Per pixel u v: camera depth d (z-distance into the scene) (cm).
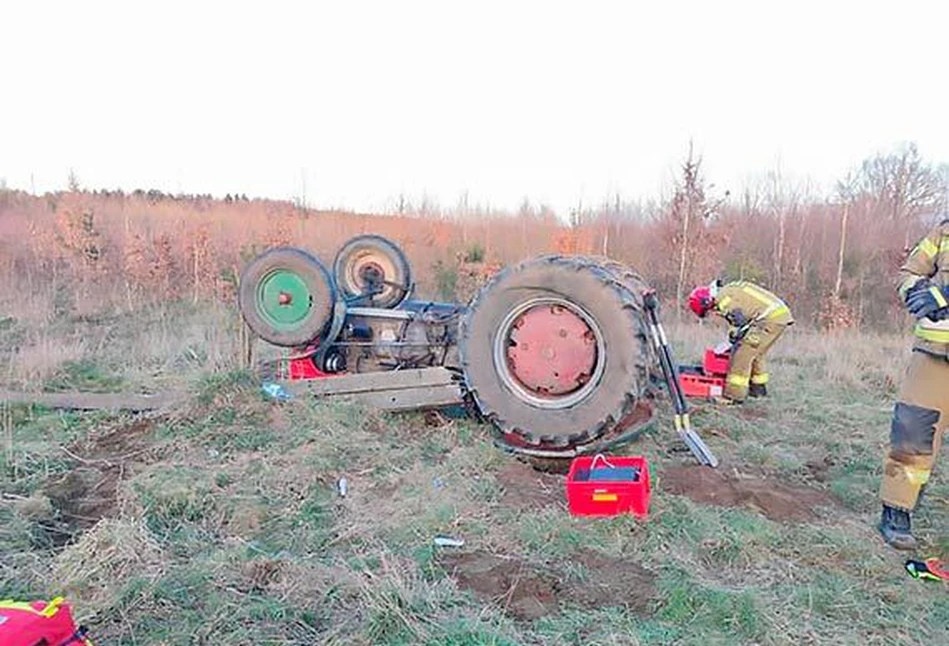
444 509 417
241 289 586
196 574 351
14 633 221
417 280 1486
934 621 326
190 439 538
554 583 348
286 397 582
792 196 1755
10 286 1353
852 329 1248
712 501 439
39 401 666
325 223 1878
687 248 1556
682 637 304
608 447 490
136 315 1230
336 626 310
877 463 520
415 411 588
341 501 442
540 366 488
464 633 300
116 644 302
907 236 1630
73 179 2062
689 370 706
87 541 371
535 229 1833
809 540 392
